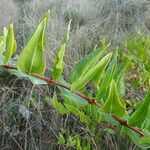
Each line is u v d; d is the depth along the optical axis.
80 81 0.69
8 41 0.65
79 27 4.75
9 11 5.21
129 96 1.72
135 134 0.81
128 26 5.07
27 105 2.70
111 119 0.80
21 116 2.65
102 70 0.75
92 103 0.76
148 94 0.75
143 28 4.41
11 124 2.62
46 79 0.67
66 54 3.23
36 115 2.56
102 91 0.75
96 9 5.69
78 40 3.70
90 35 4.25
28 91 2.78
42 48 0.62
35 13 4.89
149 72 1.52
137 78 1.76
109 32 4.34
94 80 0.77
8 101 2.80
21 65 0.63
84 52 3.68
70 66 2.88
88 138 1.78
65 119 2.39
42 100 2.70
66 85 0.74
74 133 2.18
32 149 2.38
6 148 2.47
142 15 5.66
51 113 2.57
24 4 5.97
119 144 2.05
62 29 4.40
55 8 5.61
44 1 5.98
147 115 0.79
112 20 5.17
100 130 1.74
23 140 2.51
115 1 6.07
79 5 5.71
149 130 0.80
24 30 4.13
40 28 0.61
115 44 3.66
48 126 2.48
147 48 1.53
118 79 0.88
